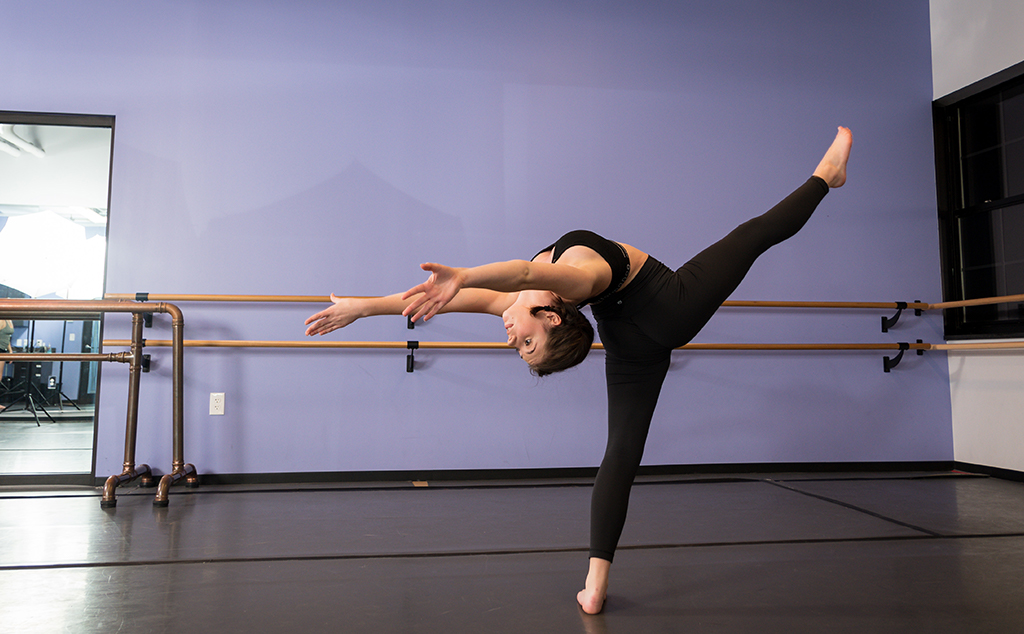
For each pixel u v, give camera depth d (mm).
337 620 1346
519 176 3283
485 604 1453
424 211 3195
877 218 3580
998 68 3338
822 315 3480
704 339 3381
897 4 3705
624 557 1840
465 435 3146
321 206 3123
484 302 1512
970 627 1332
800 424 3404
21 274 4832
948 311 3582
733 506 2514
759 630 1314
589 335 1423
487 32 3314
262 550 1872
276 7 3166
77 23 3025
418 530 2123
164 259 3002
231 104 3098
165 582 1583
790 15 3590
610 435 1514
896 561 1802
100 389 2908
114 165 3008
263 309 3043
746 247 1399
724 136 3473
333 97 3174
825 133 3570
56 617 1347
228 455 2977
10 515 2295
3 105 2955
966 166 3641
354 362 3094
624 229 3348
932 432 3512
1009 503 2584
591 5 3408
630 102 3404
